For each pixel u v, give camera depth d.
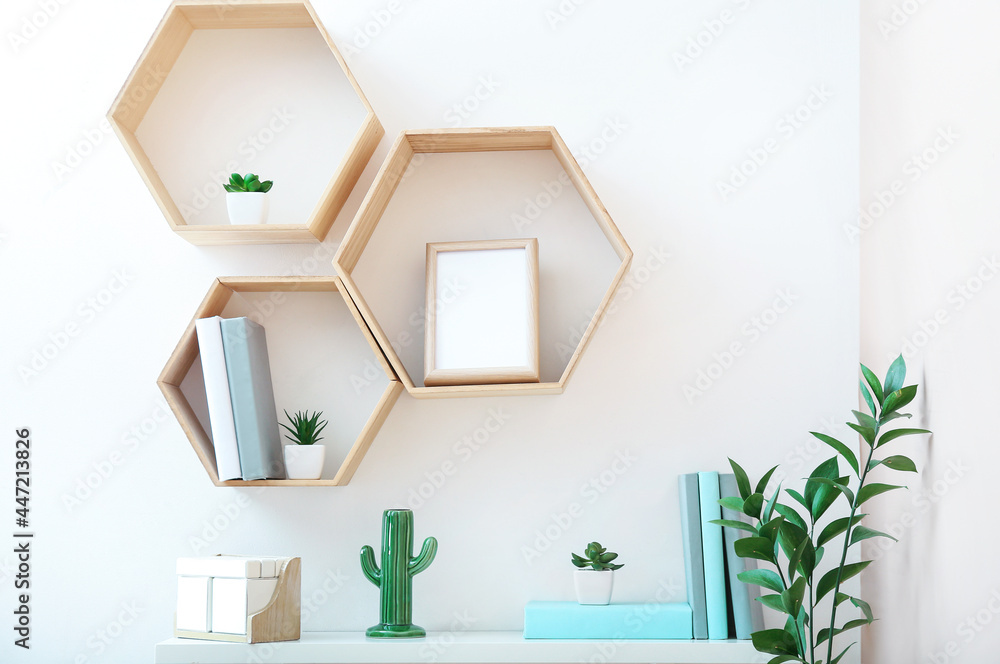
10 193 1.81
